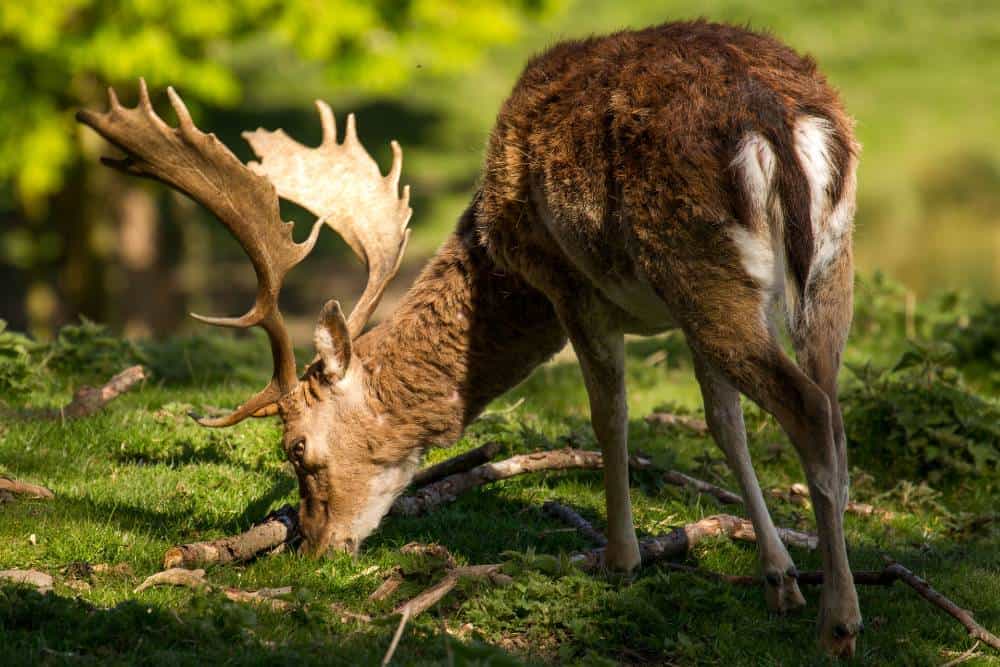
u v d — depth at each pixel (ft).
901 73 157.69
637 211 27.07
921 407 44.04
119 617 25.86
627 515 31.35
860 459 44.01
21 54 82.07
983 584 32.50
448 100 160.86
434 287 32.71
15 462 37.68
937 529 38.01
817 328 27.71
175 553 30.60
